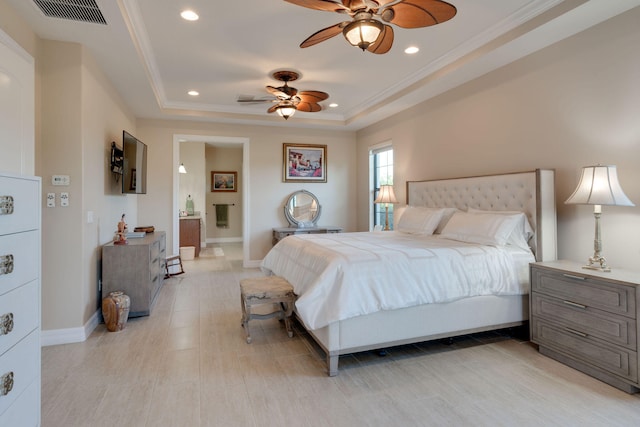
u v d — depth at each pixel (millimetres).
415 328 2529
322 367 2428
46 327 2785
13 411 1278
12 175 1274
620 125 2510
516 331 3123
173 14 2730
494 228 3027
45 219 2781
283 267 3377
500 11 2701
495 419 1837
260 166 6105
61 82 2822
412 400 2020
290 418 1847
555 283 2525
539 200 2904
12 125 2176
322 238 3654
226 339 2922
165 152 5570
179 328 3170
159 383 2197
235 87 4500
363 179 6367
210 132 5805
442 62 3643
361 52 3443
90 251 3102
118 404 1962
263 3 2584
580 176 2764
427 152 4602
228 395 2064
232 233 9398
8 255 1246
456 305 2658
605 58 2588
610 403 1980
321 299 2338
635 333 2045
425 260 2613
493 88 3576
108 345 2781
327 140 6480
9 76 2139
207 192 9148
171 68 3850
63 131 2824
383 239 3566
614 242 2598
